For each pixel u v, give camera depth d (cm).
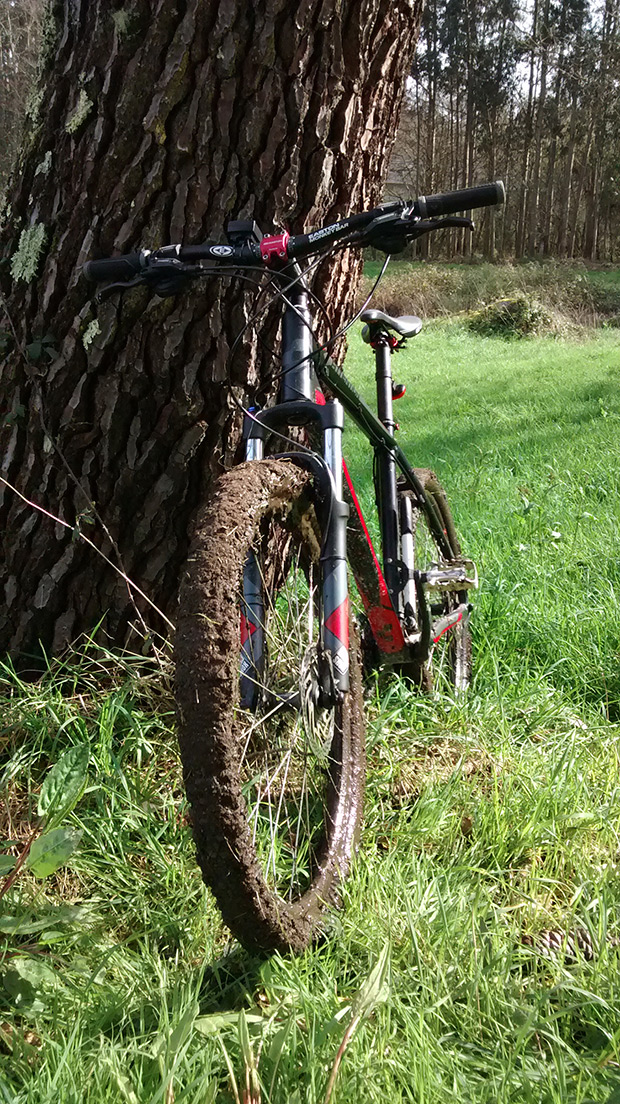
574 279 2547
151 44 233
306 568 205
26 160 250
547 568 392
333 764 215
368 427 253
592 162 4456
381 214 184
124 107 237
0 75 1330
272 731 196
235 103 237
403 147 4791
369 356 1595
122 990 166
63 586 263
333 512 181
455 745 266
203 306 246
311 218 250
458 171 4769
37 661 268
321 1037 152
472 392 1130
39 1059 150
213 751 150
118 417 252
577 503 509
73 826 208
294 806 211
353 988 172
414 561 282
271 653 195
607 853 216
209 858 154
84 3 238
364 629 279
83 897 197
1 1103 133
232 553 160
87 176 243
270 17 231
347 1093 143
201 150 239
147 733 246
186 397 251
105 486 256
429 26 4191
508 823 221
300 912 179
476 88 4234
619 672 308
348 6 236
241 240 192
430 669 296
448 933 181
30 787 222
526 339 2052
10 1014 161
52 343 251
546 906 200
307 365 193
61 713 241
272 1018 160
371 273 2825
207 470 258
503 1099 143
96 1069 145
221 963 177
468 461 673
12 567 262
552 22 4216
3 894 177
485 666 317
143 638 266
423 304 2414
